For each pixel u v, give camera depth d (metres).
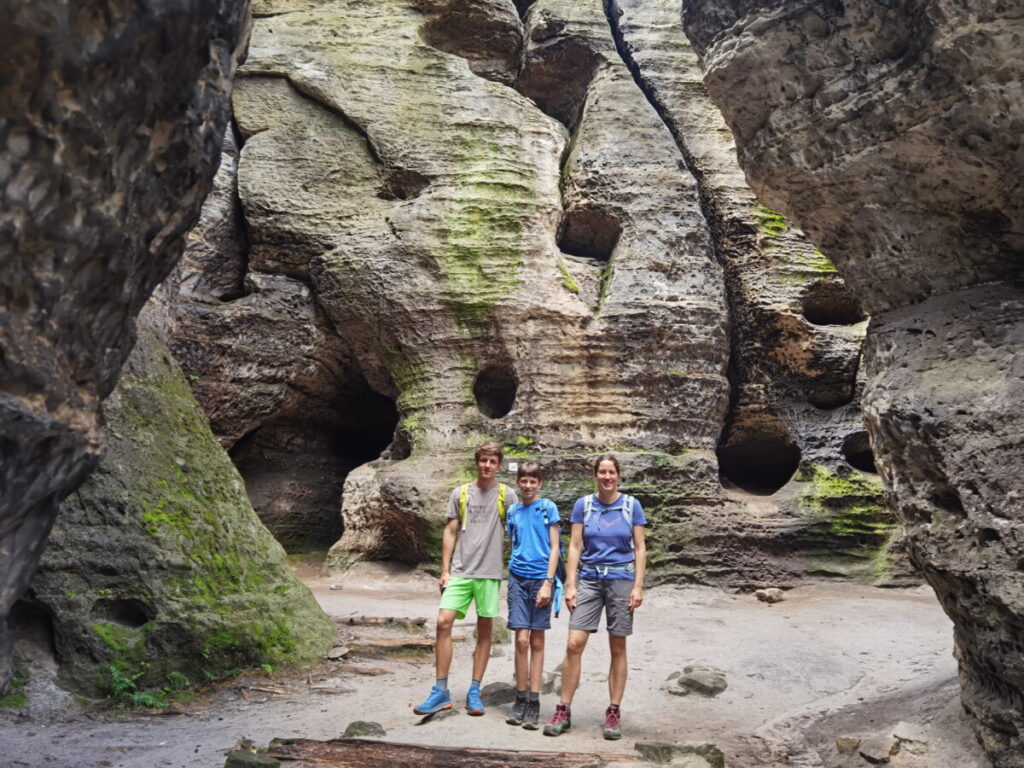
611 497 5.52
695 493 12.51
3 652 2.78
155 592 6.49
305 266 13.96
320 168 14.20
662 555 12.10
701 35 5.47
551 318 13.12
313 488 15.06
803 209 5.49
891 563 12.06
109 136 2.41
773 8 4.89
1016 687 4.18
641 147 14.39
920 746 4.82
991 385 4.36
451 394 13.04
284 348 13.75
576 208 14.17
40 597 6.12
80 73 2.20
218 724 5.58
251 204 13.78
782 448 13.90
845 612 9.91
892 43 4.58
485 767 4.61
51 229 2.36
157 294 9.14
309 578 12.70
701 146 14.76
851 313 13.98
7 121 2.12
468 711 5.68
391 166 14.08
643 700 6.31
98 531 6.52
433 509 12.02
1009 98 4.19
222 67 2.89
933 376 4.66
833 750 5.21
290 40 14.85
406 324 13.31
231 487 7.88
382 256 13.47
